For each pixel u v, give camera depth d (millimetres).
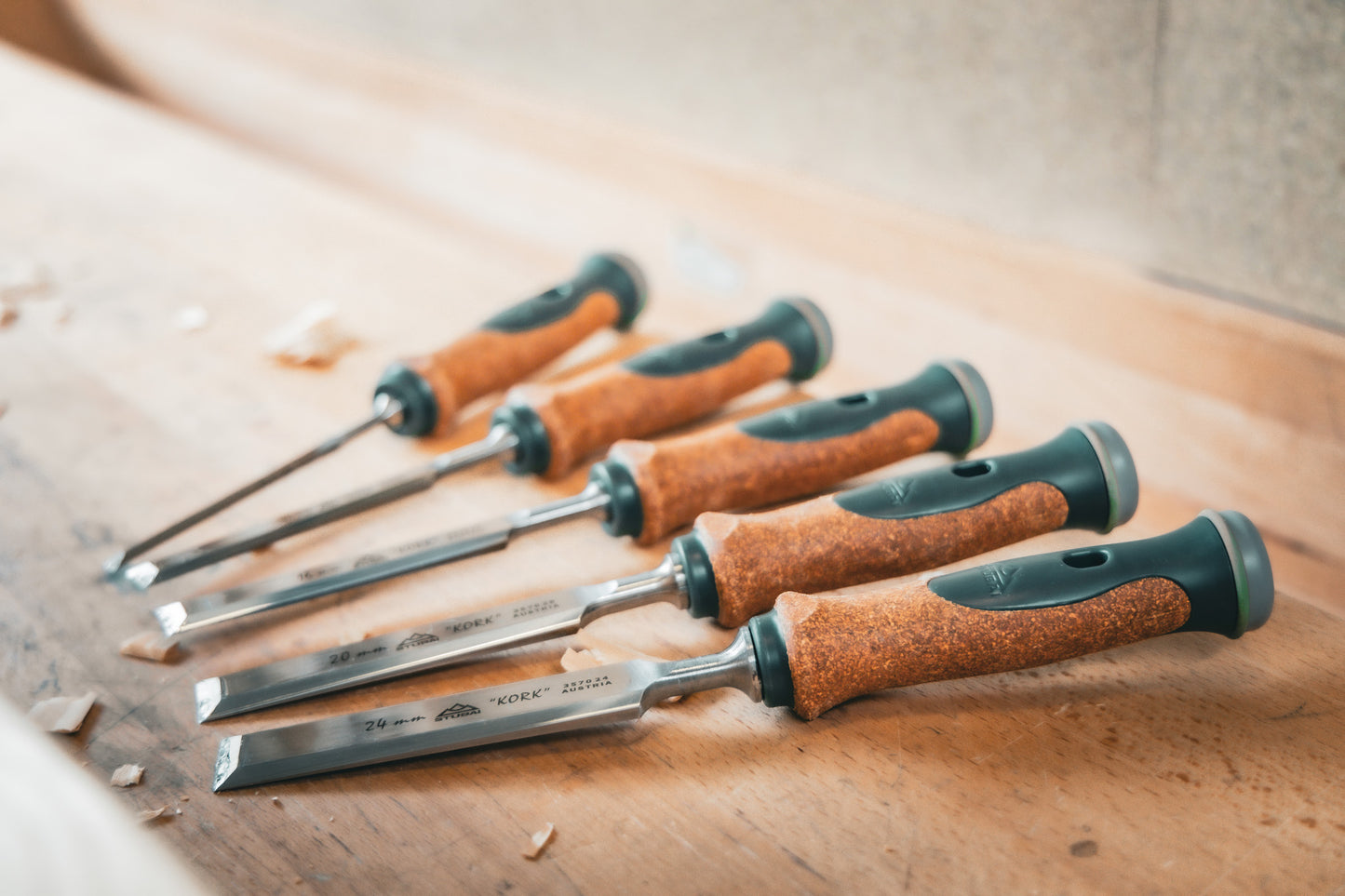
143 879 432
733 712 523
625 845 490
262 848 491
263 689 528
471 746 510
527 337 656
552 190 1104
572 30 1012
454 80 1137
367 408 663
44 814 447
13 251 774
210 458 634
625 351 700
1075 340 779
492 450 606
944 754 509
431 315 726
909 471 617
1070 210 765
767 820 494
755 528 540
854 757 509
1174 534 528
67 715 527
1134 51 701
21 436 643
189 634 557
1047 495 551
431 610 564
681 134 986
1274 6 649
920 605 513
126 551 579
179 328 713
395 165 1240
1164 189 722
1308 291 693
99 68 1495
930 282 848
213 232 797
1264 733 512
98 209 827
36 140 942
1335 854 482
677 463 576
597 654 542
